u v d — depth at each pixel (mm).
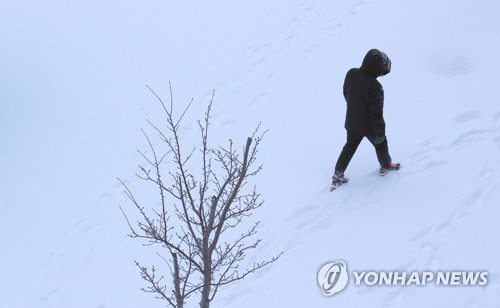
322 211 8344
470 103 9555
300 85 11297
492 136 8773
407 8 12695
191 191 9383
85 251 9078
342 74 11328
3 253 9477
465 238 7387
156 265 8438
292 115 10578
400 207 8023
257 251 8023
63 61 14141
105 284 8414
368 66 7480
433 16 12195
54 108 12633
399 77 10688
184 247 8531
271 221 8438
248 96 11375
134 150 10828
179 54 13328
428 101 9898
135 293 8102
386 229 7785
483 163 8375
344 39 12273
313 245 7875
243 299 7410
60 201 10211
